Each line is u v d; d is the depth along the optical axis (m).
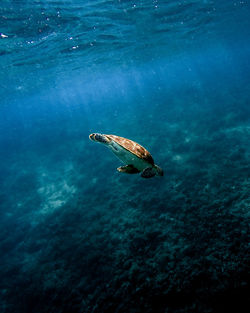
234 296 5.55
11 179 21.70
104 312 6.46
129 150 2.15
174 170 13.18
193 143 16.39
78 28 13.15
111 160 18.33
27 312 7.56
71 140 28.84
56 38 13.80
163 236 8.53
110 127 29.61
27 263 10.06
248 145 13.63
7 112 72.38
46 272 8.88
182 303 5.91
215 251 6.99
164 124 24.06
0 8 8.82
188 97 34.19
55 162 23.03
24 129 52.28
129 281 7.11
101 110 49.25
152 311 6.00
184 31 23.44
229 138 15.36
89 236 10.12
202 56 74.00
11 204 16.91
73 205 13.61
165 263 7.27
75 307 6.98
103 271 7.92
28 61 17.36
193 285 6.22
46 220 13.06
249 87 27.81
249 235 7.08
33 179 20.36
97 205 12.61
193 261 6.96
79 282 7.86
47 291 7.95
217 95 29.36
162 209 10.19
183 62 77.31
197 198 10.02
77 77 36.31
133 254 8.19
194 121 21.66
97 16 12.19
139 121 28.44
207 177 11.38
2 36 11.27
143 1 12.03
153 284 6.70
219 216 8.45
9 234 13.08
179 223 8.91
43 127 45.50
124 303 6.49
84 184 16.17
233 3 18.25
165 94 45.56
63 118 52.56
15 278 9.34
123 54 27.09
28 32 11.66
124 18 13.94
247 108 20.03
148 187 12.43
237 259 6.44
